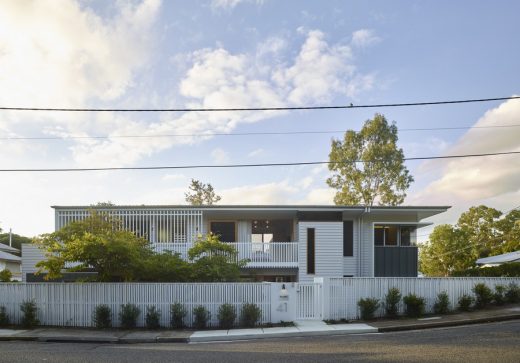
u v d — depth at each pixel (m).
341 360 9.62
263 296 15.97
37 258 22.41
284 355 10.33
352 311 16.27
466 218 57.88
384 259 23.14
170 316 15.78
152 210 22.61
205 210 23.22
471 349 10.52
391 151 36.97
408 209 23.02
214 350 11.37
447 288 17.34
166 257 17.23
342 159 38.44
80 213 22.19
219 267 16.95
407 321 15.45
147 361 9.94
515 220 55.06
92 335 14.16
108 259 15.92
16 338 14.06
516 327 13.77
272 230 25.78
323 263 22.58
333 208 22.73
